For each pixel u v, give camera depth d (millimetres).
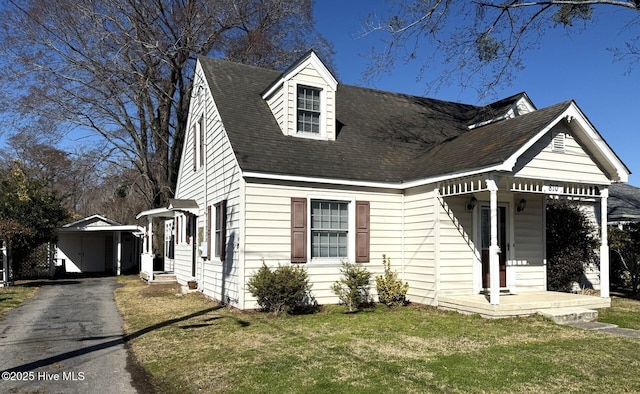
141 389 5555
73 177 27125
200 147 15719
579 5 12336
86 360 6832
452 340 7762
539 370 6031
